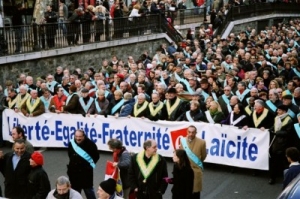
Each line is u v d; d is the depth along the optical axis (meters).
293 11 46.34
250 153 12.74
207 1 38.69
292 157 9.10
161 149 13.81
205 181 12.56
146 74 19.06
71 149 10.38
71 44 22.69
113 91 16.84
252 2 40.69
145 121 13.94
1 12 23.47
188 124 13.38
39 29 21.08
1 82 19.41
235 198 11.49
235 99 13.24
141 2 32.75
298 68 19.72
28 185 8.81
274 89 13.73
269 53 23.44
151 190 9.02
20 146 8.97
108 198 7.44
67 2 27.31
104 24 24.66
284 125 11.99
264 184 12.34
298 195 5.59
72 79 17.45
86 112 14.98
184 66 19.98
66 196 7.75
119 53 25.89
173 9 32.47
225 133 13.00
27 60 20.44
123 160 9.70
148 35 27.92
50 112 15.36
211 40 29.81
